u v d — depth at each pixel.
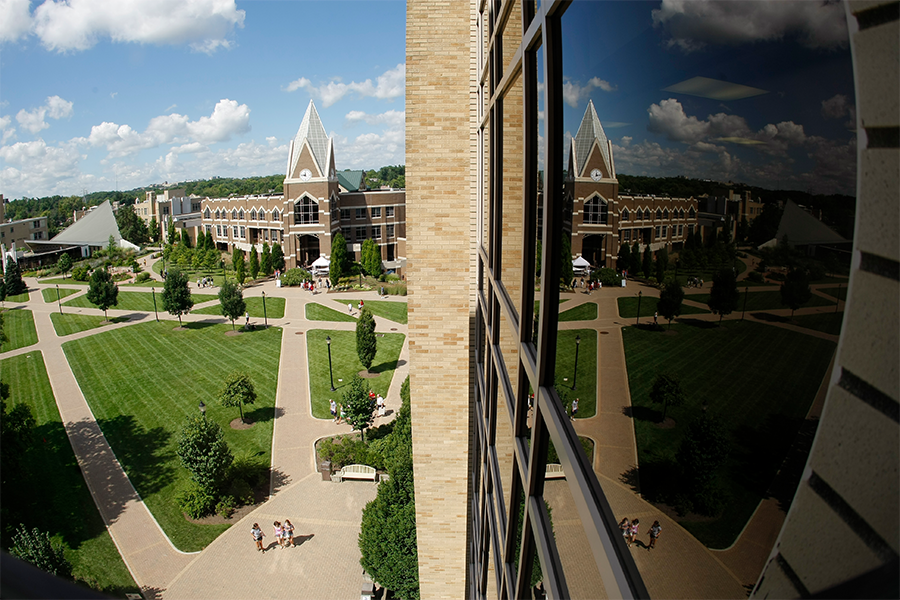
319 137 54.38
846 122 0.74
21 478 16.47
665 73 1.25
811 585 0.82
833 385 0.80
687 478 1.21
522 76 3.26
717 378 1.08
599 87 1.78
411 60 6.88
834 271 0.78
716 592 1.11
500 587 4.91
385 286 47.22
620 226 1.60
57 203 129.12
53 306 42.53
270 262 53.09
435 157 7.02
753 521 0.99
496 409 5.55
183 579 13.05
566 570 2.43
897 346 0.66
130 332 34.41
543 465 2.90
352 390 18.97
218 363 28.22
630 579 1.60
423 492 8.00
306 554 13.96
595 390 1.87
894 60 0.64
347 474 17.11
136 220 90.31
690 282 1.19
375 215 62.38
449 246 7.21
